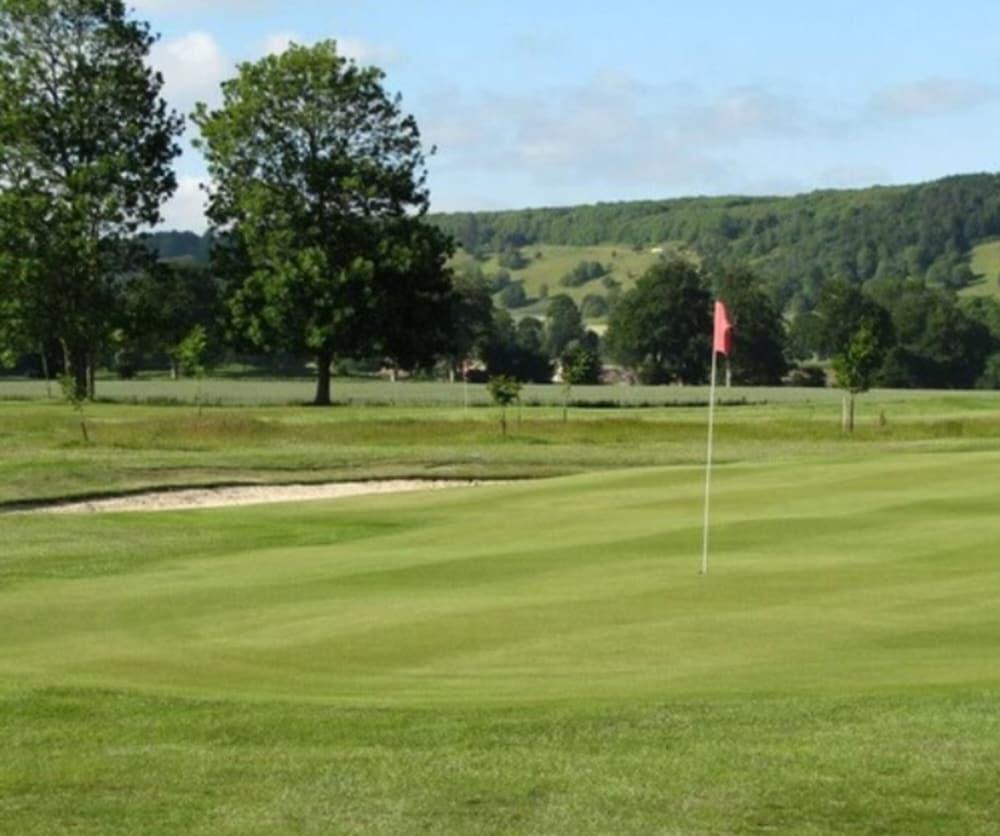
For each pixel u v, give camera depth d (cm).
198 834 779
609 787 850
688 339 13500
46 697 1151
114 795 855
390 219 8069
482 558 1991
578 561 1947
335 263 7881
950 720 1000
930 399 9012
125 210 7888
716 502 2592
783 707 1060
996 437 5372
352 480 3900
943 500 2538
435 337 8106
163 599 1712
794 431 5509
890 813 798
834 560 1917
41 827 794
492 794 842
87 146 7869
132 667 1330
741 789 841
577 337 16850
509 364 14050
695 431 5506
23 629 1536
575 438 5253
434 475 3991
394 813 809
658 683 1219
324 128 7975
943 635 1422
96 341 7762
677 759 910
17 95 7750
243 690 1217
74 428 5472
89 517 2972
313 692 1208
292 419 6278
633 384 13862
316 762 926
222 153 7888
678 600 1634
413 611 1585
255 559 2089
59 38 7844
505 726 1020
